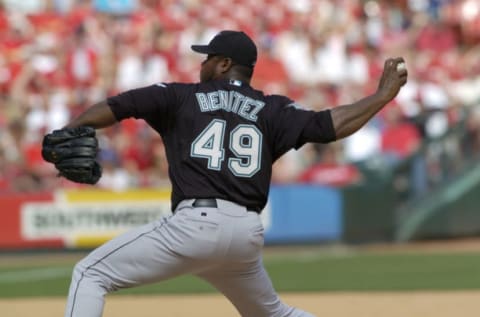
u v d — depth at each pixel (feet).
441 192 189.16
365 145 203.62
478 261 153.79
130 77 209.05
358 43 234.79
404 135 206.49
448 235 189.57
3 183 178.50
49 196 172.86
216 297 114.93
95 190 174.70
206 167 56.13
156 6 234.17
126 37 217.97
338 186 182.39
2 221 171.32
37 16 223.30
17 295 121.19
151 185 182.80
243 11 236.22
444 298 111.65
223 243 55.93
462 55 247.50
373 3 254.27
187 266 56.75
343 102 216.74
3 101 195.93
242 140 56.90
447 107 217.15
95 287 56.18
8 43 211.61
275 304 61.46
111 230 174.60
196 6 234.79
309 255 168.14
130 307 107.24
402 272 140.67
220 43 59.52
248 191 56.65
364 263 152.97
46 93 200.95
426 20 254.68
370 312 101.30
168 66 212.43
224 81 59.06
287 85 216.74
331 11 244.01
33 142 186.70
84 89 203.92
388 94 56.39
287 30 231.71
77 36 216.74
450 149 192.03
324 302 109.60
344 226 182.09
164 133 57.93
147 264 56.34
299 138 57.31
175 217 56.34
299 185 180.55
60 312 104.83
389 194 184.75
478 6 256.52
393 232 184.96
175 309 105.40
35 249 172.55
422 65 233.76
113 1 230.89
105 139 185.57
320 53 226.99
